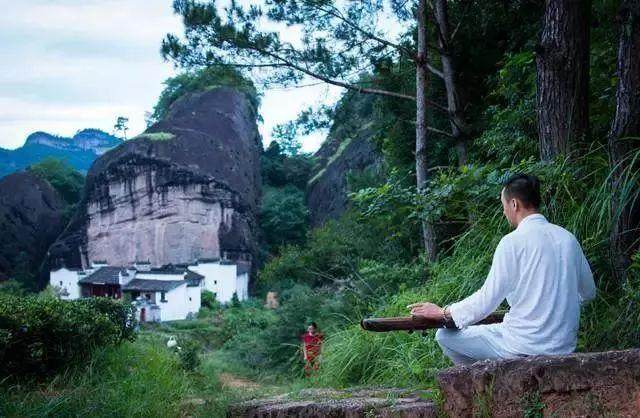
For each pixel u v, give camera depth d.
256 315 38.91
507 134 8.29
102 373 6.77
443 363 4.86
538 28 11.19
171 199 70.44
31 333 6.38
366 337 6.29
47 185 88.88
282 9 13.18
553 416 2.40
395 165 17.03
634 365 2.31
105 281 59.69
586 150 5.56
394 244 12.17
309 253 25.22
